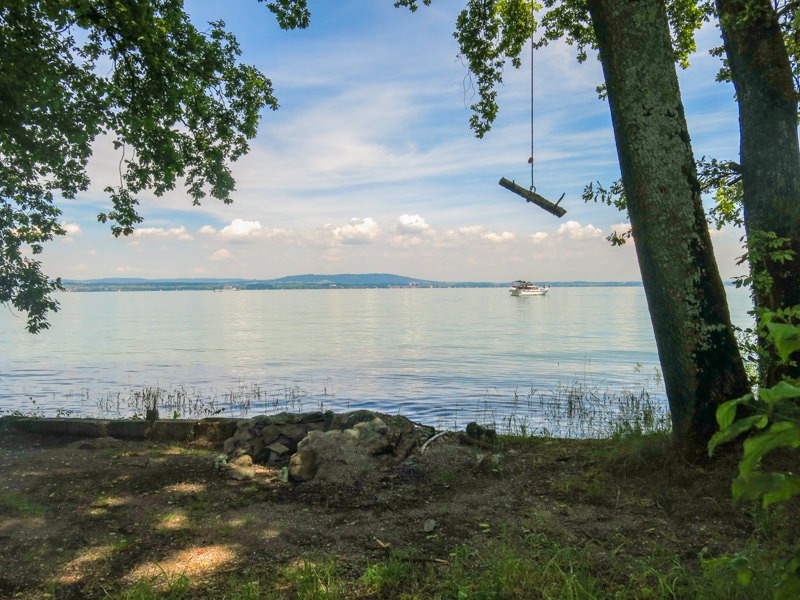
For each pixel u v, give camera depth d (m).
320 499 5.20
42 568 3.84
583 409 14.39
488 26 10.52
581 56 10.68
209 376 25.09
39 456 6.68
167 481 5.74
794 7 6.28
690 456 5.07
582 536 4.13
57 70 9.34
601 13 5.29
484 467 5.88
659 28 5.16
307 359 32.31
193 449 7.18
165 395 18.88
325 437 6.11
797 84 7.52
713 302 5.11
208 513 4.86
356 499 5.18
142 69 10.13
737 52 6.24
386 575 3.58
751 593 3.00
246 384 22.41
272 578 3.65
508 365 28.56
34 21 9.10
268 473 6.07
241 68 11.41
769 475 1.08
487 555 3.85
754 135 6.13
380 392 20.19
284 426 6.98
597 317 81.38
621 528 4.23
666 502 4.60
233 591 3.45
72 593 3.52
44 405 17.20
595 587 3.34
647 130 5.14
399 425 6.78
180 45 10.52
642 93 5.15
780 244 5.40
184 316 96.19
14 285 12.13
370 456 6.05
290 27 10.60
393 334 53.28
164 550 4.12
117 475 5.93
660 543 3.94
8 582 3.65
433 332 55.50
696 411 5.08
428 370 26.86
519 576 3.43
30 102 9.79
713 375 5.05
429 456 6.39
